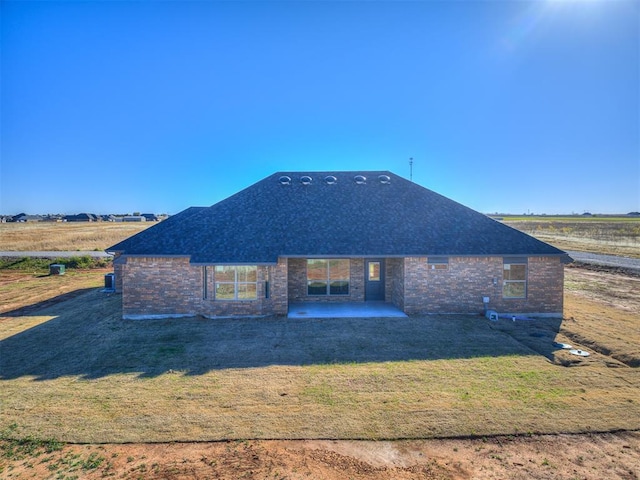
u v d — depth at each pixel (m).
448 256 16.36
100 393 9.49
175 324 15.32
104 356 11.98
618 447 7.34
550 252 16.45
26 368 11.06
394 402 9.02
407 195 20.61
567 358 11.64
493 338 13.59
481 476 6.53
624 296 20.73
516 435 7.72
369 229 17.81
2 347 12.84
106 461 6.93
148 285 16.12
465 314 16.62
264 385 9.94
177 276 16.16
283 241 16.95
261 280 16.25
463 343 13.08
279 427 8.00
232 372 10.75
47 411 8.62
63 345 13.02
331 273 18.95
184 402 9.04
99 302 19.73
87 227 90.00
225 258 15.95
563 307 17.45
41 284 26.06
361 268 18.98
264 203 19.73
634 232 66.75
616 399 9.13
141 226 94.38
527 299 16.58
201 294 16.19
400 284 17.30
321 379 10.28
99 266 35.56
